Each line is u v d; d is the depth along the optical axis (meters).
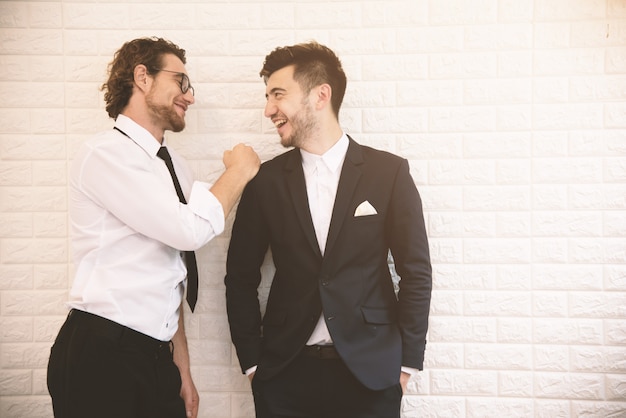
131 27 2.07
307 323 1.68
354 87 2.08
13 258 2.09
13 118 2.08
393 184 1.74
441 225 2.09
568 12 2.03
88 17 2.07
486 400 2.08
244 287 1.82
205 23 2.08
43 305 2.10
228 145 2.10
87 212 1.59
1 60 2.06
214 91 2.09
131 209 1.54
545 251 2.07
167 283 1.66
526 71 2.05
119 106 1.74
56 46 2.07
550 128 2.05
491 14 2.05
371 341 1.67
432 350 2.09
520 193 2.07
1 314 2.10
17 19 2.06
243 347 1.77
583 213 2.05
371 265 1.73
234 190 1.69
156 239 1.58
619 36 2.02
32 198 2.09
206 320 2.12
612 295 2.05
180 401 1.73
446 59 2.07
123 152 1.57
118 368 1.54
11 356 2.10
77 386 1.52
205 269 2.12
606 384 2.05
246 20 2.08
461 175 2.08
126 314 1.57
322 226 1.75
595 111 2.04
